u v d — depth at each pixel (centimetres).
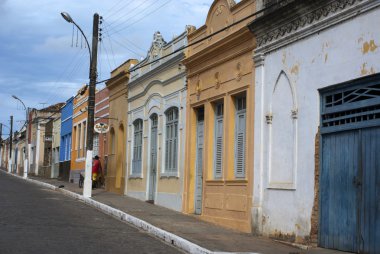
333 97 1030
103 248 988
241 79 1381
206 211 1532
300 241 1082
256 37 1307
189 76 1712
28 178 4203
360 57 945
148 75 2117
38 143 5378
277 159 1196
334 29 1020
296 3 1118
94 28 2161
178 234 1190
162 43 1997
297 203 1104
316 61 1072
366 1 929
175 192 1773
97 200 1969
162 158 1923
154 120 2078
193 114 1692
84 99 3353
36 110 5472
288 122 1162
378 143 905
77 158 3484
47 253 905
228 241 1129
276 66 1220
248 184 1315
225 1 1498
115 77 2533
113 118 2648
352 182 959
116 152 2550
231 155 1432
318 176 1048
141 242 1105
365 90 943
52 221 1325
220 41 1466
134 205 1858
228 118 1444
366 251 911
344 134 990
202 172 1609
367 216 916
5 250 912
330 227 1006
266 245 1094
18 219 1320
